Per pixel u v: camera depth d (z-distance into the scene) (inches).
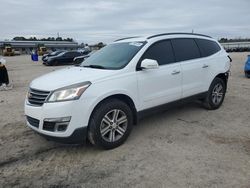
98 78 160.6
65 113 147.2
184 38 223.0
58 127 149.2
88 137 160.9
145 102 184.2
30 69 844.0
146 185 127.2
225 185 125.3
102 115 158.6
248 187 123.4
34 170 145.6
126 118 171.8
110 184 129.3
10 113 262.4
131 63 177.9
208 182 128.1
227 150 162.7
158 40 201.0
